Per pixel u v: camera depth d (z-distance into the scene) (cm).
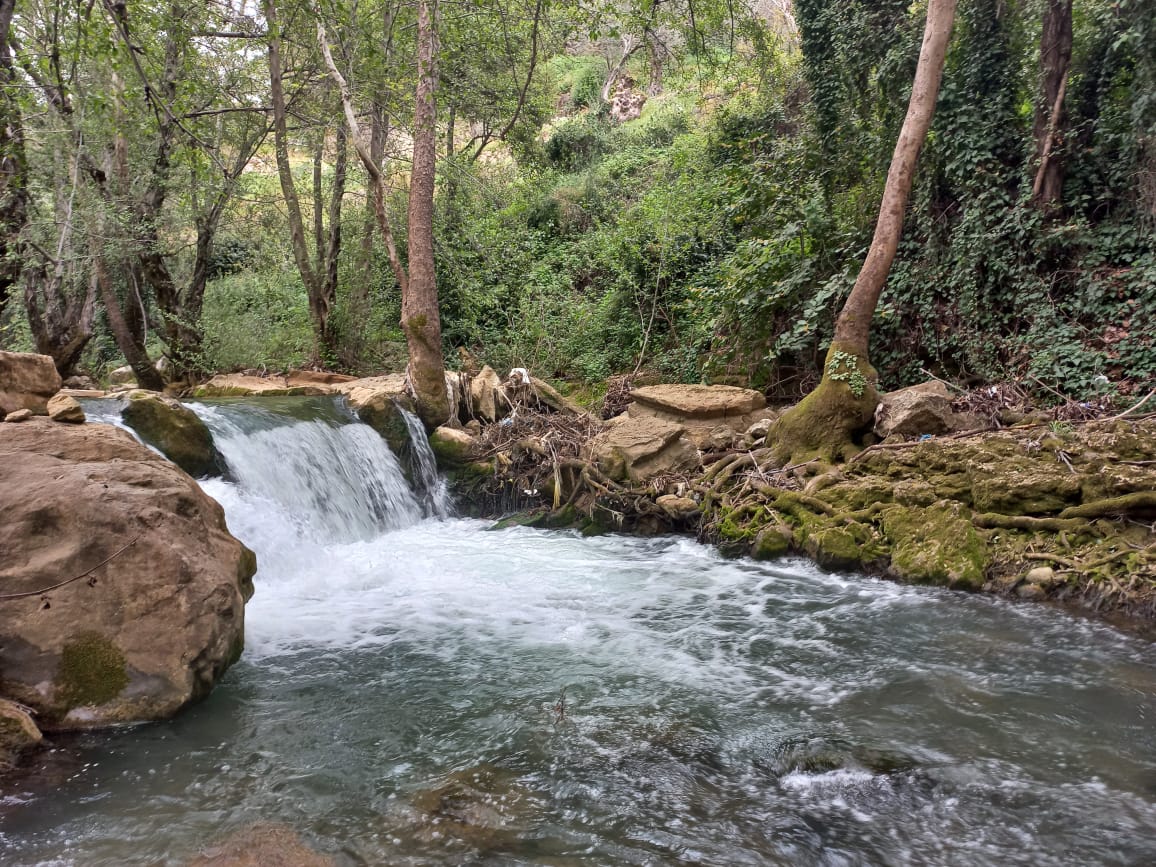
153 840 361
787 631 668
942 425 948
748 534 898
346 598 750
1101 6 1114
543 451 1117
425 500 1133
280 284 1766
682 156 1819
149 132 1177
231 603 528
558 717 501
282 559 808
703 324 1401
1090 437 809
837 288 1167
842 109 1365
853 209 1295
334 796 404
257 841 361
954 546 773
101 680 465
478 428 1239
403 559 889
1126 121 1083
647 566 872
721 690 548
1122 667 579
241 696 523
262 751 449
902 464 890
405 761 443
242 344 1482
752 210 1373
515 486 1119
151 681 477
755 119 1744
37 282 1173
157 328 1373
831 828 383
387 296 1739
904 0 1266
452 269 1612
